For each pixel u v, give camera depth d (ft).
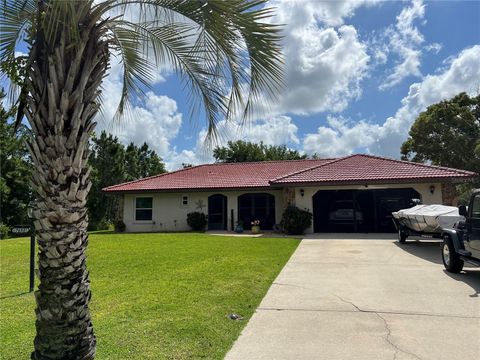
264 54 11.82
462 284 24.94
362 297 22.13
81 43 10.38
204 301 21.33
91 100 10.94
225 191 74.74
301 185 62.34
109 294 23.34
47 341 10.37
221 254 39.04
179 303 20.99
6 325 18.20
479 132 104.99
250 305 20.71
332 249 42.78
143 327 17.10
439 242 47.67
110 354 14.15
